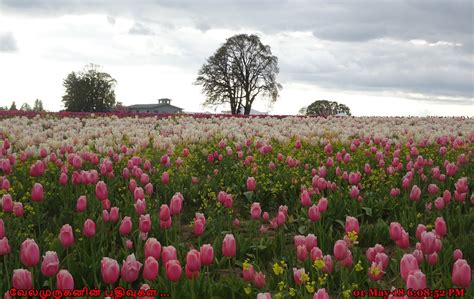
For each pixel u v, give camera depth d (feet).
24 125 68.74
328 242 23.03
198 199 32.27
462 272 13.60
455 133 59.16
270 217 30.45
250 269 15.14
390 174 33.47
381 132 60.85
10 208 21.15
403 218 25.75
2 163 28.91
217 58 268.41
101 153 41.27
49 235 22.74
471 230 25.54
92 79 333.83
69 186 30.96
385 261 15.92
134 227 23.36
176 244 21.18
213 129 62.23
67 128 65.16
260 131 63.21
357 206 28.58
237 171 37.96
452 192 32.78
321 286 18.16
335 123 81.05
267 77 273.13
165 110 426.10
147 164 32.68
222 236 25.02
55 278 17.69
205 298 16.53
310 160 42.83
